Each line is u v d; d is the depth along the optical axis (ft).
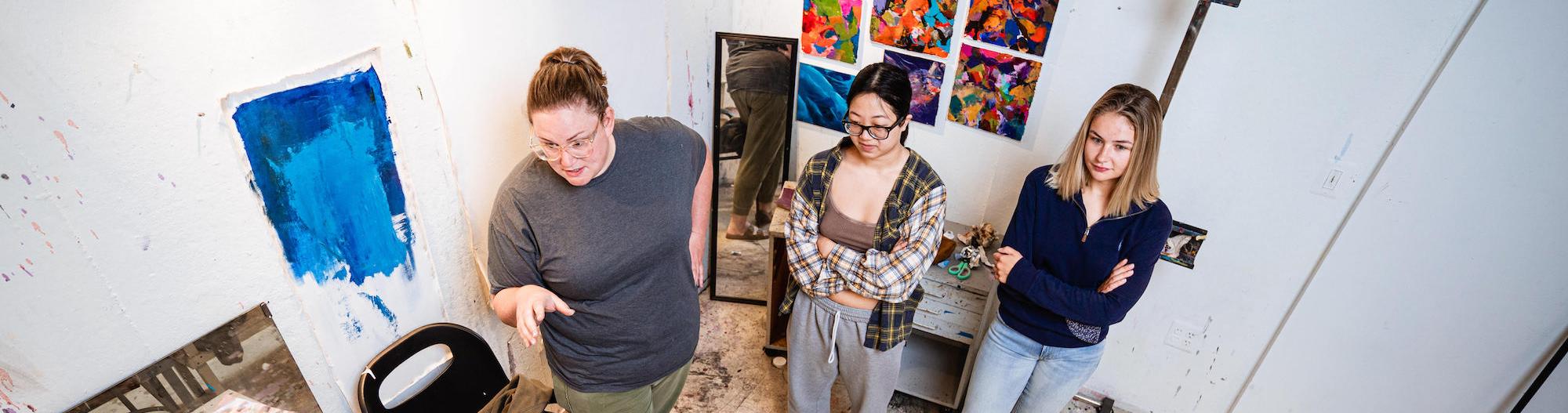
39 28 2.93
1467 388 6.64
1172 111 6.52
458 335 5.59
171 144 3.55
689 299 5.93
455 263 5.77
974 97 7.66
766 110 8.95
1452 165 5.66
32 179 3.09
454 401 5.78
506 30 5.44
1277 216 6.55
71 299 3.42
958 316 7.60
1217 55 6.13
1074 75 6.94
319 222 4.48
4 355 3.27
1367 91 5.71
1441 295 6.26
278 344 4.50
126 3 3.18
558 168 4.52
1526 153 5.37
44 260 3.25
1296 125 6.08
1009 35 7.11
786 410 8.30
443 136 5.21
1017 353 6.49
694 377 8.77
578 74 4.20
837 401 8.59
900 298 5.99
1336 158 6.05
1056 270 6.15
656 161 5.22
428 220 5.35
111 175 3.36
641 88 7.54
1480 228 5.81
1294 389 7.48
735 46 8.66
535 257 4.95
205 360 4.13
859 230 6.11
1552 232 5.56
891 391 6.94
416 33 4.72
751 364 9.02
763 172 9.36
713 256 9.93
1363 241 6.29
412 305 5.46
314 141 4.27
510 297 4.94
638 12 7.10
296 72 4.02
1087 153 5.51
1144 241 5.60
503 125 5.79
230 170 3.87
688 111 8.77
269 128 3.98
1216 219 6.82
